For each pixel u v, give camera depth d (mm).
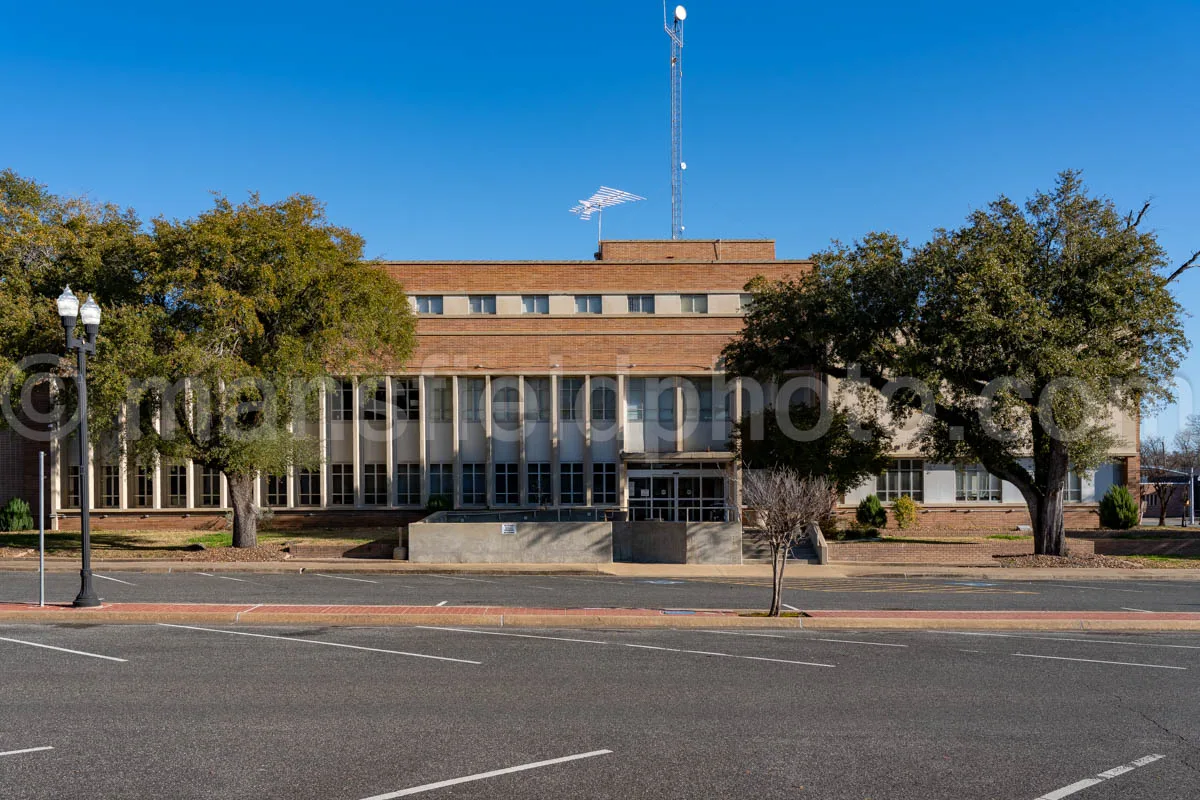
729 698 9781
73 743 7996
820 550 26312
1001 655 12383
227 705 9344
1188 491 49156
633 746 8016
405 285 38188
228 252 24203
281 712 9070
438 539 26094
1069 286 24078
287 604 16406
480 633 13898
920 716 9109
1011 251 23953
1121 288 23438
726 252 40625
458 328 37719
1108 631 14609
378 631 14023
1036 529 27484
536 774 7238
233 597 17609
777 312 28078
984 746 8117
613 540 26391
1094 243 23797
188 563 25000
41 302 25781
